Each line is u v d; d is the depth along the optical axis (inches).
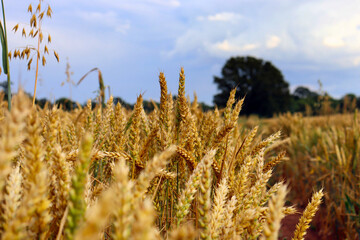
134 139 24.5
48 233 13.6
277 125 127.0
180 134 27.2
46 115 22.5
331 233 69.9
